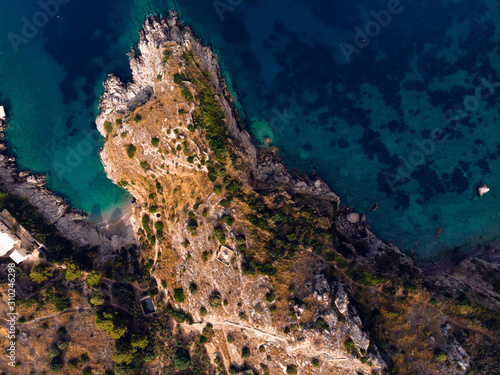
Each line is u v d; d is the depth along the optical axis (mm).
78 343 69250
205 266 69375
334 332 62938
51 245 73812
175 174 72188
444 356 63281
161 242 73500
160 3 77812
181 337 71625
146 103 72438
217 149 69250
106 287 73438
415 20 78438
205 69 74938
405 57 78625
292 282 66438
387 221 78438
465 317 67188
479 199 77500
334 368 63031
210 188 70688
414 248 77375
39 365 67375
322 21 78938
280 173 77875
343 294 65062
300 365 63938
